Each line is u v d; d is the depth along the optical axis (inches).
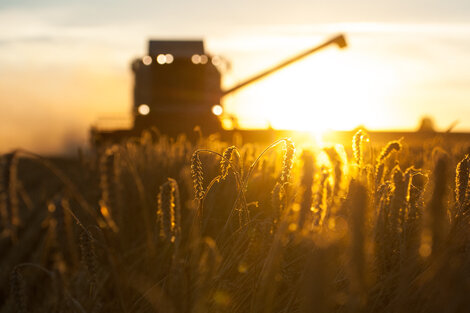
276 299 89.2
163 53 1221.1
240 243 108.0
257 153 192.1
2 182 72.9
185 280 82.4
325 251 56.9
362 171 83.0
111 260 101.0
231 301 97.2
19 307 92.0
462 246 75.9
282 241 79.0
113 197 103.9
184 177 166.7
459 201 87.4
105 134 1088.2
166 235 88.6
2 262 232.7
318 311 55.2
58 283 105.6
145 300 109.2
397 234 88.5
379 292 83.0
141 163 236.8
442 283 65.4
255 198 143.0
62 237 90.7
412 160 148.2
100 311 118.2
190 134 1063.6
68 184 90.7
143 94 1224.8
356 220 57.6
